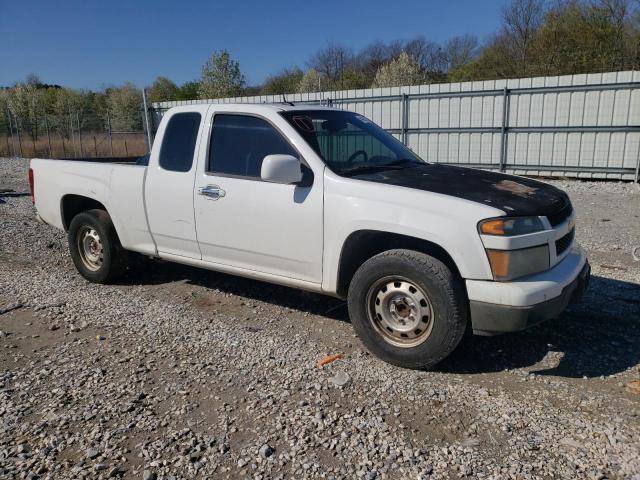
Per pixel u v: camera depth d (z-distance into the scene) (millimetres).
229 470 2748
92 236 5816
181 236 4977
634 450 2840
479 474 2682
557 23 31203
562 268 3760
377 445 2930
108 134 27938
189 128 4887
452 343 3596
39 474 2732
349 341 4301
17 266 6605
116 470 2740
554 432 3021
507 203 3607
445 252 3771
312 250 4141
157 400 3424
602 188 13383
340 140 4559
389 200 3754
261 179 4367
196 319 4805
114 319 4820
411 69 39125
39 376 3756
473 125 16188
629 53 28891
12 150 29438
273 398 3424
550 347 4117
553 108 14930
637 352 3996
